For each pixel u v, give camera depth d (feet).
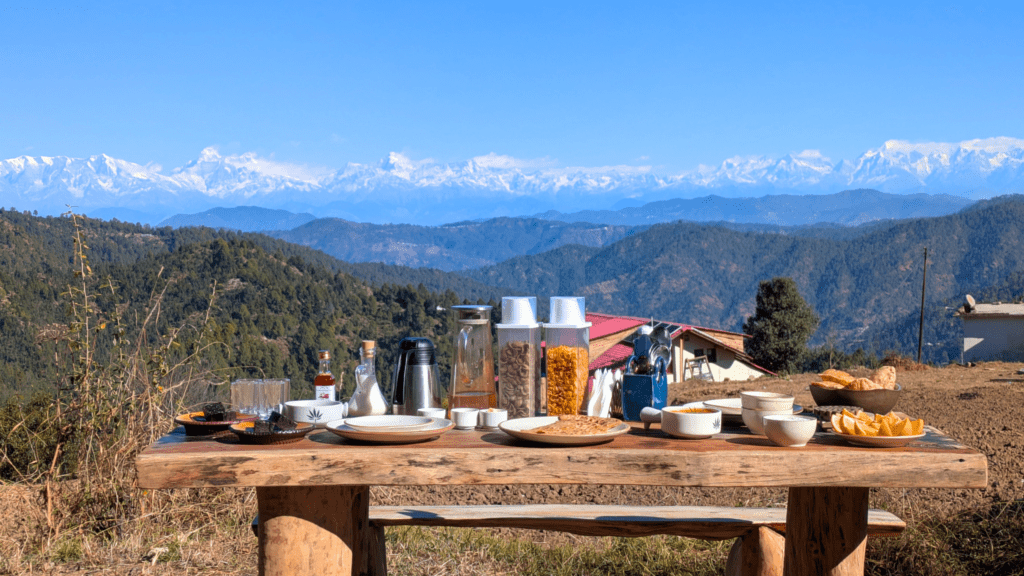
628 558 11.85
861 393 7.32
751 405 7.07
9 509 13.01
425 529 13.05
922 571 10.92
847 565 7.29
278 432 6.61
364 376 8.07
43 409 13.94
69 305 13.16
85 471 12.91
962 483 6.24
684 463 6.25
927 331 472.03
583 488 15.23
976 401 21.43
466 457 6.32
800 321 117.39
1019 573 10.46
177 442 6.81
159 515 12.91
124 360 13.24
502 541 12.62
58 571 10.85
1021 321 86.74
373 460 6.28
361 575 8.52
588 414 8.06
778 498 14.28
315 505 6.70
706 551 12.24
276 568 6.66
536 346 8.02
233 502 13.43
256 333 168.55
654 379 7.77
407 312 202.28
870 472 6.28
